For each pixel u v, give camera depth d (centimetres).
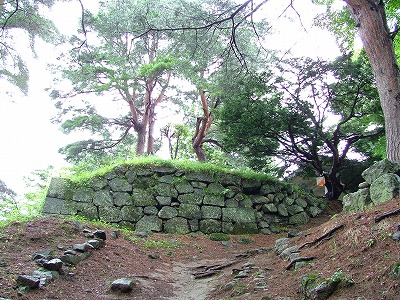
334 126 1267
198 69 1096
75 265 512
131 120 1645
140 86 1408
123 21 1158
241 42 1132
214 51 910
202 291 513
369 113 1172
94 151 1666
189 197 1053
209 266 670
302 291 374
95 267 530
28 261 471
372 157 1265
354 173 1297
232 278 534
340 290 338
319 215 1188
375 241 404
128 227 977
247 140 1185
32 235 564
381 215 443
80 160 1650
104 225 867
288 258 523
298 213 1145
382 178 561
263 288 433
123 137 1702
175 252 791
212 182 1098
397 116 651
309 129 1125
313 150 1217
